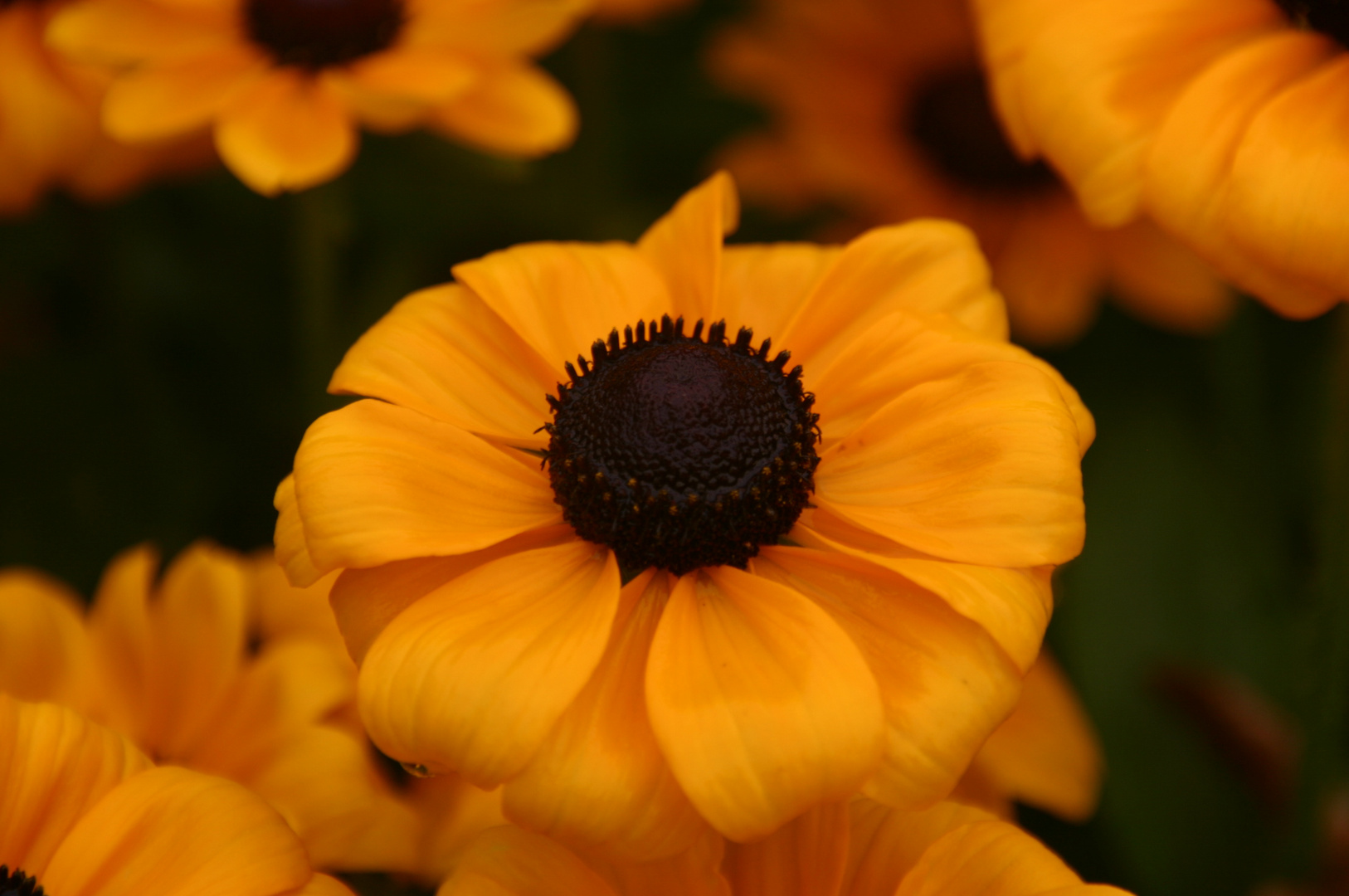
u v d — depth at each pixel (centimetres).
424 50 38
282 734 33
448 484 29
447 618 28
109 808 29
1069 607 38
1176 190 32
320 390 39
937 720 28
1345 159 31
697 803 27
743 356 30
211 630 34
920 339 30
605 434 29
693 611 29
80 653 33
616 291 31
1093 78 33
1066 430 29
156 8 38
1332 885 37
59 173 39
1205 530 39
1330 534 35
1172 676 38
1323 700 35
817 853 29
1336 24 32
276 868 29
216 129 37
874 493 30
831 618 28
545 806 28
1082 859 37
